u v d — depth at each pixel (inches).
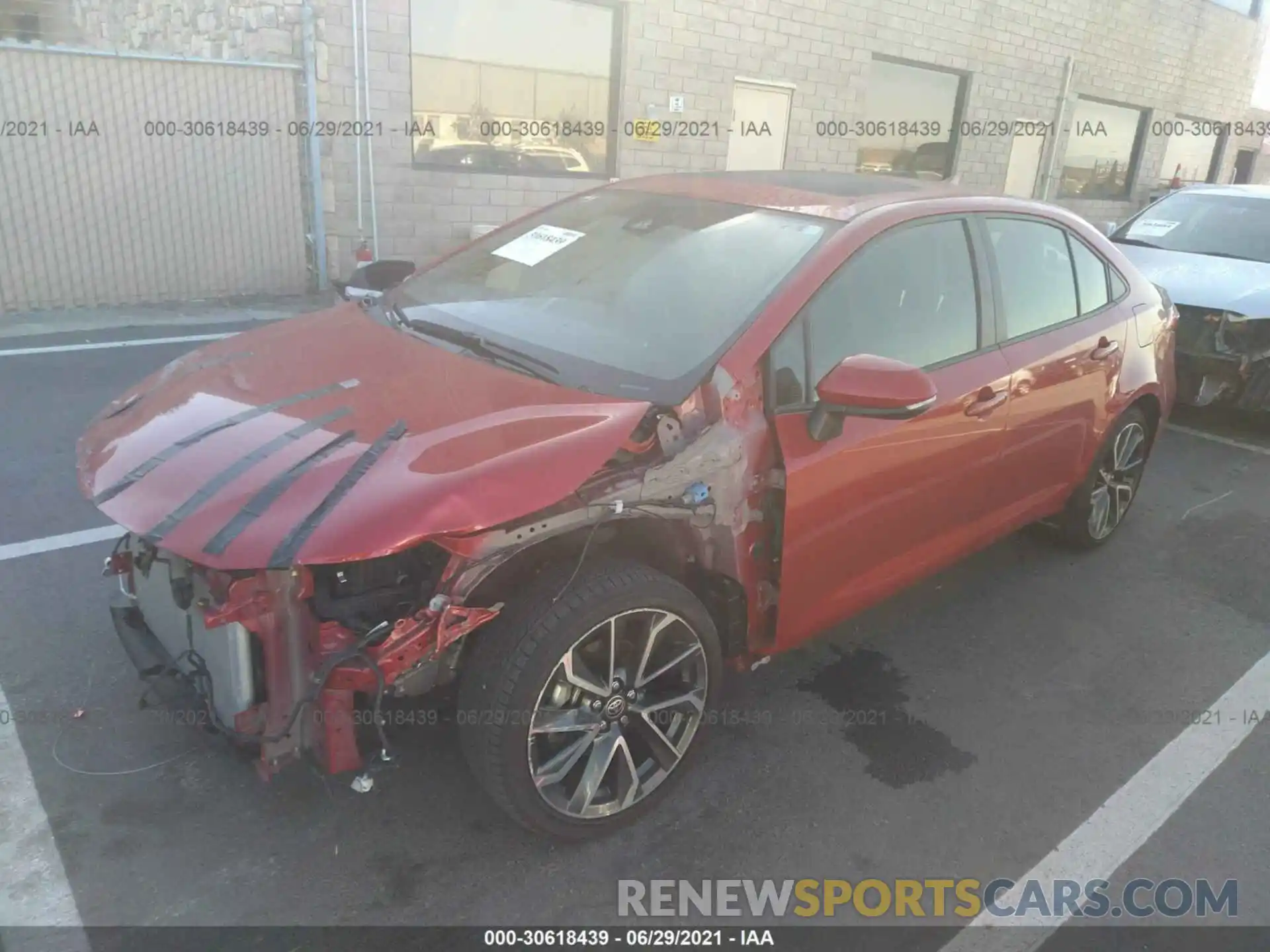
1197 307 254.2
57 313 320.5
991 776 123.0
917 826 113.7
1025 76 595.5
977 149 589.9
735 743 125.8
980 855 110.2
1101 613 166.1
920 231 132.7
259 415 101.8
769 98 473.1
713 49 437.1
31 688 123.6
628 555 109.3
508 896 99.7
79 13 510.0
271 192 353.7
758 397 109.7
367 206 369.4
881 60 518.9
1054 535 191.0
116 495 93.1
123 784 109.7
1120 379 168.7
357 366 113.9
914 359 128.4
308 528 85.0
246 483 90.3
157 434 100.8
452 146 383.2
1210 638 160.2
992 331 141.1
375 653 90.0
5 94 300.0
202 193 340.2
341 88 350.0
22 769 110.3
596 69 411.8
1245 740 133.6
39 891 95.6
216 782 111.1
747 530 110.6
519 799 98.3
